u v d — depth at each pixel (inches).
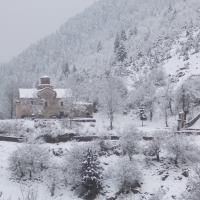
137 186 2053.4
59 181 2148.1
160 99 3560.5
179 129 2743.6
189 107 3449.8
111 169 2153.1
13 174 2206.0
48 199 1995.6
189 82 3607.3
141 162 2283.5
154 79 4431.6
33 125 3016.7
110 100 3159.5
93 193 2014.0
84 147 2224.4
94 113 3841.0
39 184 2130.9
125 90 4168.3
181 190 1950.1
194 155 2137.1
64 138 2610.7
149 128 3002.0
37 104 3489.2
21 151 2222.0
